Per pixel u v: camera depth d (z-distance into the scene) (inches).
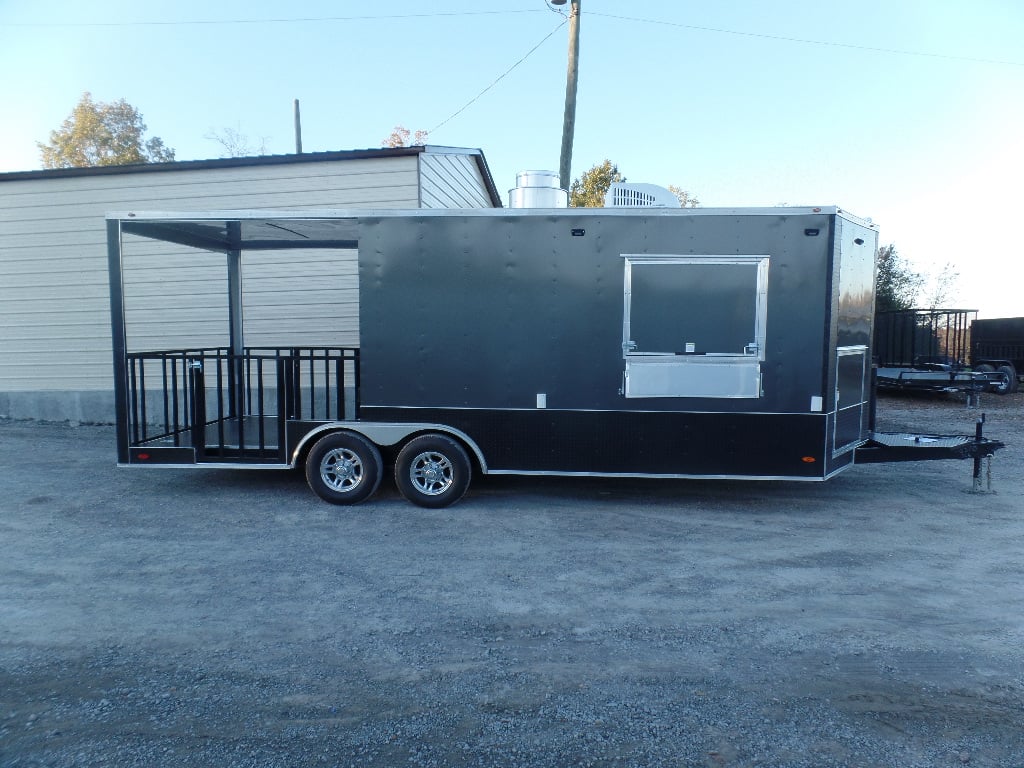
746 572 209.0
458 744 125.8
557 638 166.4
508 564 215.6
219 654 158.6
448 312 269.7
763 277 257.0
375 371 274.5
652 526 254.2
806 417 259.3
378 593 193.3
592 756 122.6
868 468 352.8
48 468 348.5
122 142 1534.2
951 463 364.5
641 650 160.6
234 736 127.7
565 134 569.9
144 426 299.3
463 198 524.4
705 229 258.5
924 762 121.1
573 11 557.9
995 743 126.3
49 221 476.1
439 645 162.9
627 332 263.4
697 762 121.0
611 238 262.2
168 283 466.9
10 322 488.4
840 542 236.8
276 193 447.8
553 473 269.7
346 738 127.3
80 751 122.9
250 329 459.8
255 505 281.9
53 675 149.0
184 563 216.4
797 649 161.0
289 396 288.2
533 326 266.8
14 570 210.4
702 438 263.0
